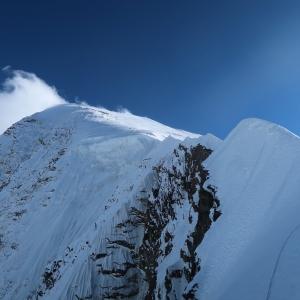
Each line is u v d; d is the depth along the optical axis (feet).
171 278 98.68
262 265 46.50
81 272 148.05
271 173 76.69
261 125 98.63
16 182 336.08
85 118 401.29
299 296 32.12
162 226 142.82
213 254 72.95
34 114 469.98
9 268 216.54
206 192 98.84
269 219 61.93
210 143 129.18
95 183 264.93
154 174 176.45
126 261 150.20
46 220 251.80
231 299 45.50
